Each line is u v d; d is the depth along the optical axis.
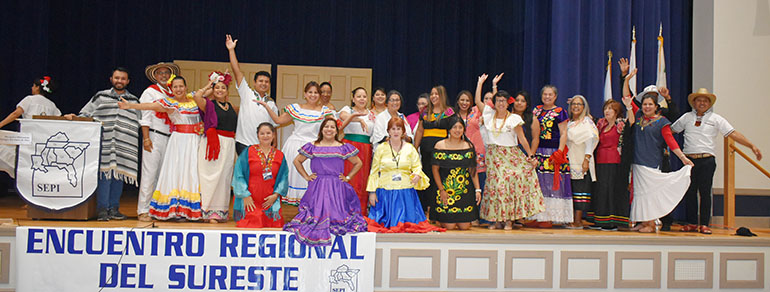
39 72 7.80
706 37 6.19
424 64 8.48
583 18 6.14
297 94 8.27
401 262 4.20
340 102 8.33
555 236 4.30
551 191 4.75
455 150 4.51
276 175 4.30
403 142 4.48
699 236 4.47
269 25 8.37
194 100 4.55
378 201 4.40
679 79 6.44
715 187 5.94
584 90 6.11
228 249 4.03
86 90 8.13
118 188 4.64
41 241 3.92
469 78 8.47
